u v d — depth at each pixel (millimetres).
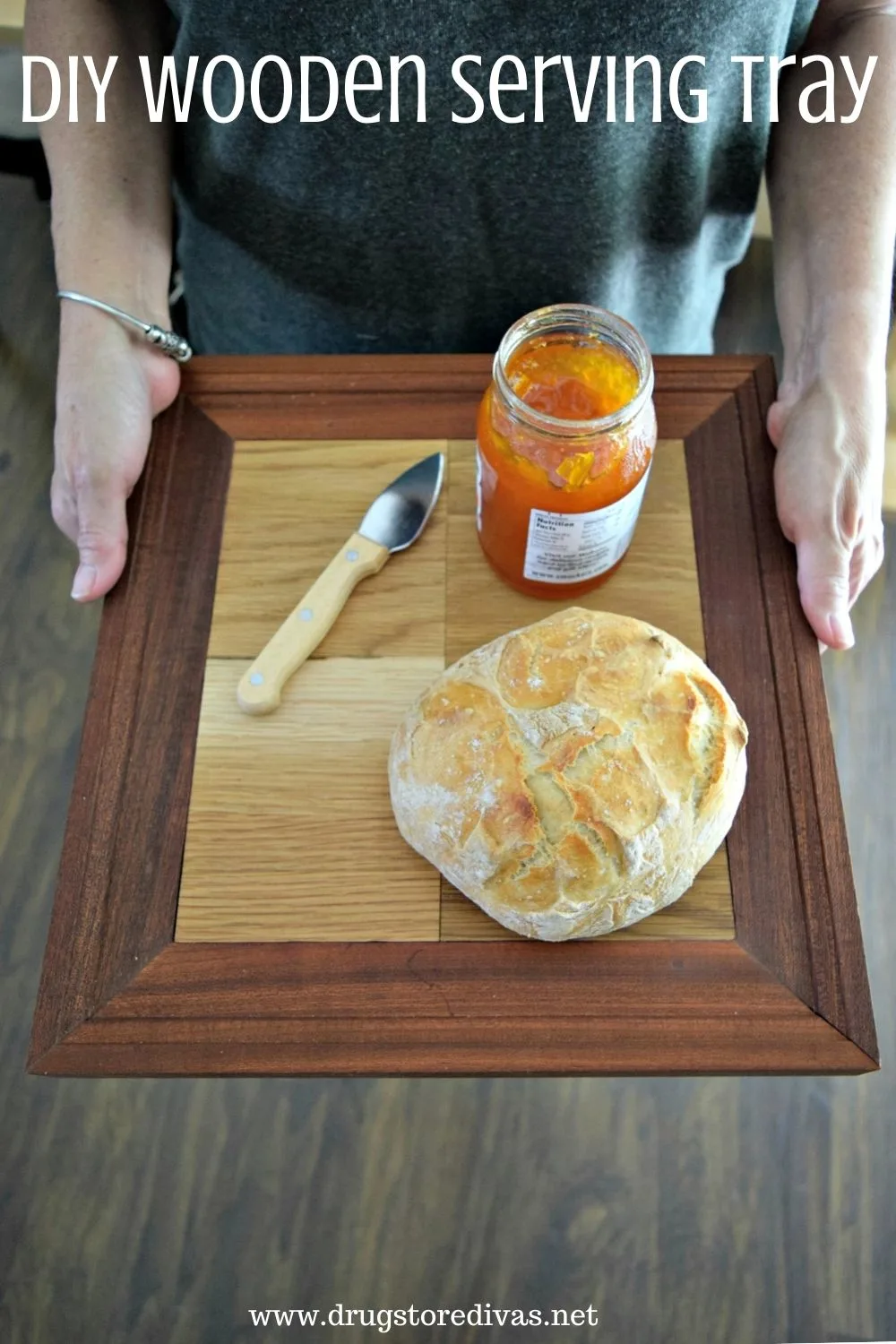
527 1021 743
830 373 914
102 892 787
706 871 795
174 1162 1224
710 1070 732
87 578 891
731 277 1627
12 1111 1242
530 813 719
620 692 763
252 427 974
